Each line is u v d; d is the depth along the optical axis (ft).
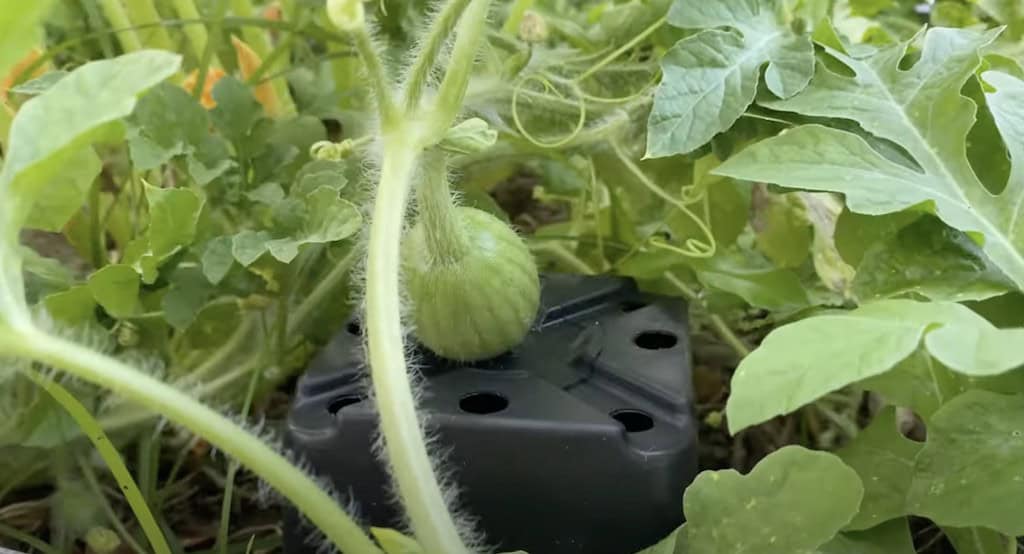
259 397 2.35
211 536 2.21
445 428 1.67
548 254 2.68
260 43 2.88
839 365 1.17
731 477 1.50
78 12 2.77
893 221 1.87
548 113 2.39
